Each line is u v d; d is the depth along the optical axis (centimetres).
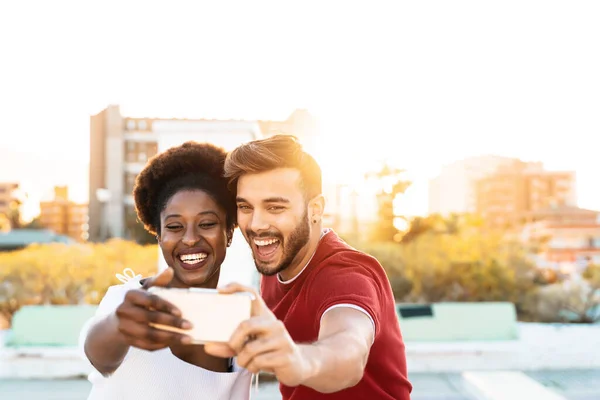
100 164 4703
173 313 105
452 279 987
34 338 700
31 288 922
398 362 179
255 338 101
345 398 170
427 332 747
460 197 6209
